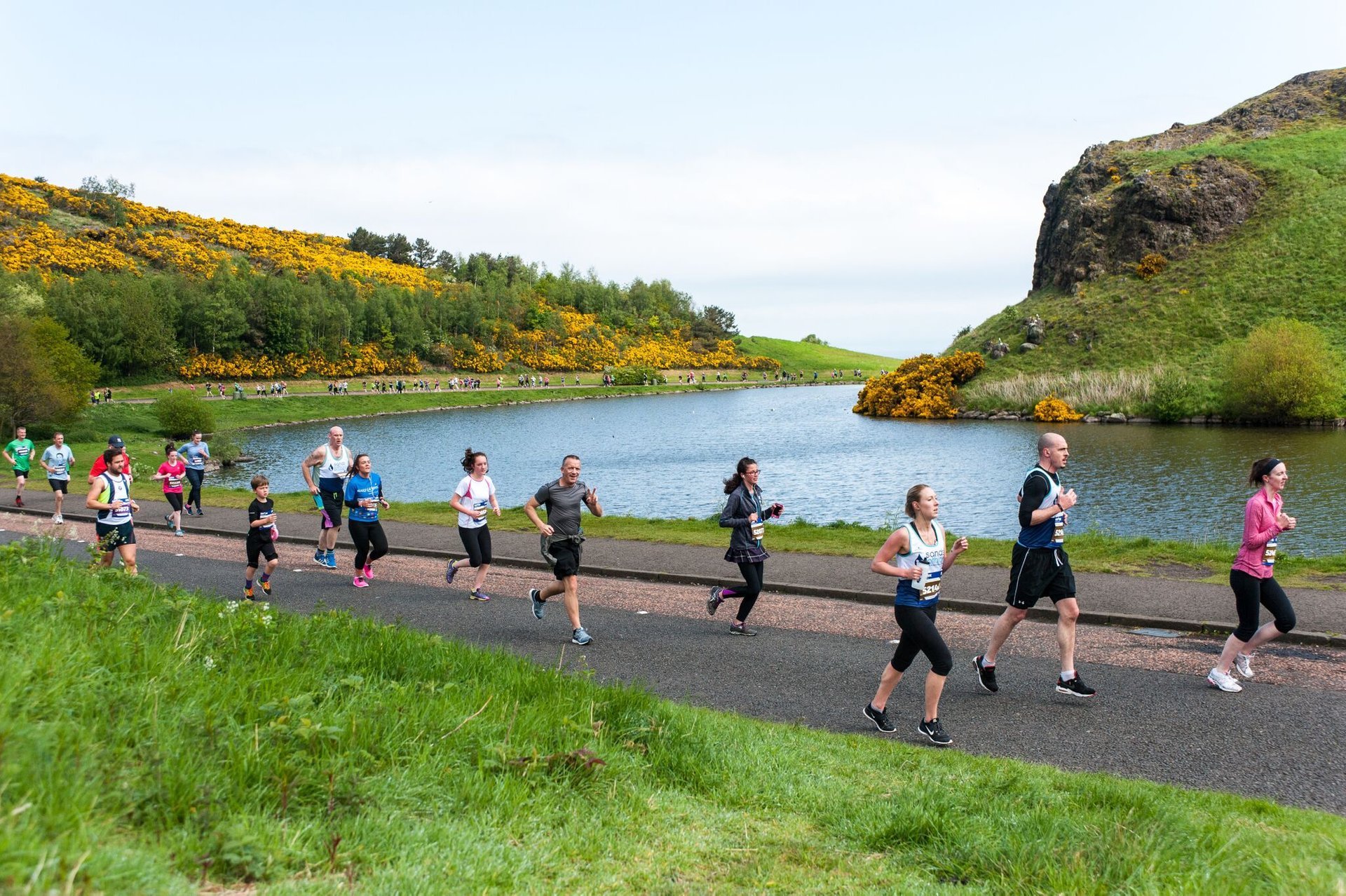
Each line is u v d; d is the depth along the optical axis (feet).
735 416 253.44
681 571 44.32
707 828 14.74
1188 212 239.71
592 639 31.76
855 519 83.51
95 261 396.98
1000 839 14.02
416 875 11.23
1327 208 228.02
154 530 61.57
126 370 301.84
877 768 18.56
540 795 14.79
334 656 20.52
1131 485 96.07
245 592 39.45
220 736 13.79
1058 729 22.22
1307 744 20.70
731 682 26.53
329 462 47.55
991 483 105.50
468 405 321.11
